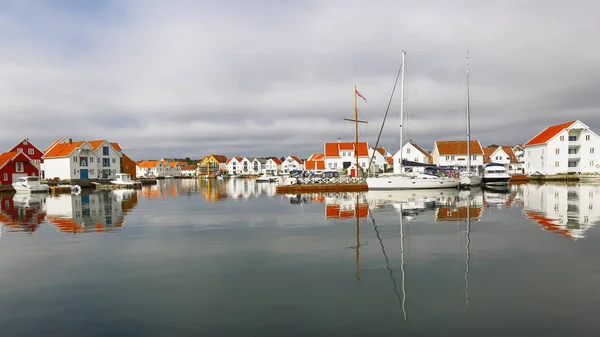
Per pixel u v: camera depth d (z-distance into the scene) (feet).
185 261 43.04
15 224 72.33
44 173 266.16
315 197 130.41
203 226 67.87
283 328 25.85
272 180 341.21
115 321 27.20
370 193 146.92
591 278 35.14
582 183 219.82
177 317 27.78
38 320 27.50
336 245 50.49
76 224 71.67
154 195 159.43
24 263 42.55
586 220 69.62
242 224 69.56
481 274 36.83
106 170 273.33
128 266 41.16
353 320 26.99
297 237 56.24
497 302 29.78
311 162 355.56
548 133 263.08
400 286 33.78
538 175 237.45
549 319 26.66
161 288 34.01
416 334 24.76
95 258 44.68
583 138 244.42
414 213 81.92
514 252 45.14
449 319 26.91
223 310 28.99
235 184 289.94
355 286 33.96
